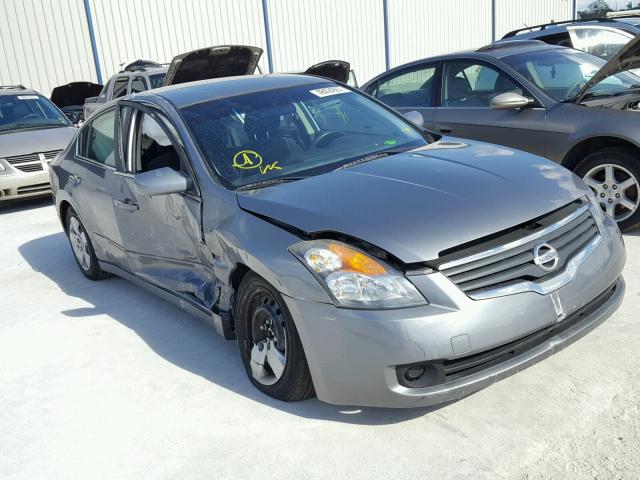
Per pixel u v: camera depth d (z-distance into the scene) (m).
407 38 23.39
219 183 3.62
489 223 2.89
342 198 3.15
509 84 5.93
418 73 6.76
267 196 3.34
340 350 2.80
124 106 4.60
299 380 3.07
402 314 2.70
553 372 3.27
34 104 9.97
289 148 3.87
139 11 17.98
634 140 4.88
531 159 3.60
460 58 6.39
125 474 2.91
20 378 3.96
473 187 3.16
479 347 2.70
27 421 3.46
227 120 4.02
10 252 6.92
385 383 2.74
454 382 2.74
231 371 3.71
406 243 2.79
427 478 2.63
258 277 3.15
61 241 7.09
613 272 3.17
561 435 2.79
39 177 8.67
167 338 4.26
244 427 3.14
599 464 2.58
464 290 2.73
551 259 2.91
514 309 2.76
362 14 22.05
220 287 3.59
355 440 2.93
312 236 2.98
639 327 3.62
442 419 3.00
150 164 4.22
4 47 16.61
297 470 2.79
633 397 2.99
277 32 20.30
